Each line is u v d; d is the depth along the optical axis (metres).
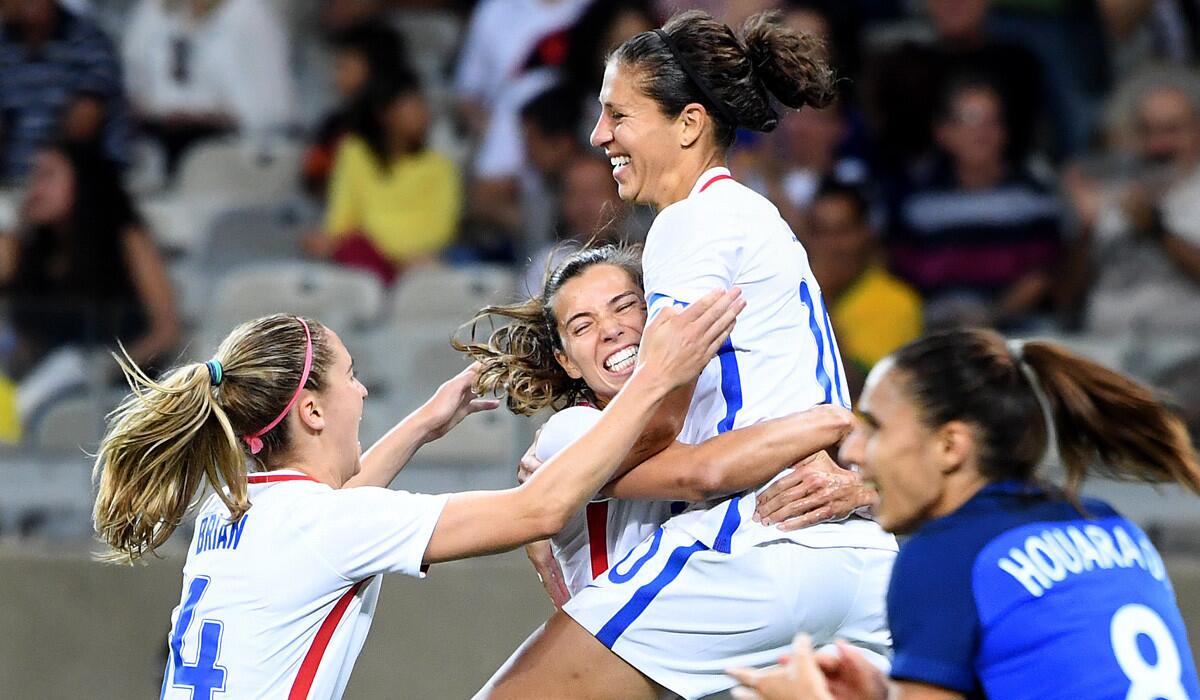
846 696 8.59
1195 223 20.75
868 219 19.97
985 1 23.00
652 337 9.45
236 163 24.91
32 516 17.05
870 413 8.48
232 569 9.59
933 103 22.36
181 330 17.86
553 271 11.16
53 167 21.11
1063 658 7.89
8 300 17.62
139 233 21.44
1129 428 8.41
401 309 19.62
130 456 9.66
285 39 26.95
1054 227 21.42
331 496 9.67
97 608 16.41
